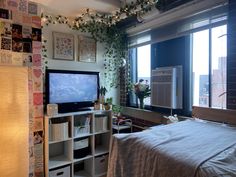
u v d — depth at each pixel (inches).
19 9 85.7
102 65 140.3
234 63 86.5
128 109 145.5
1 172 57.2
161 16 115.0
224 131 71.4
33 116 92.0
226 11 89.1
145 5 102.0
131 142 62.8
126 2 110.5
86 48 132.6
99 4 106.7
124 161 61.6
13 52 84.2
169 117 104.5
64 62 123.7
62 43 122.5
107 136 124.3
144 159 56.5
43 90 104.0
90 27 129.6
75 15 121.8
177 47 115.4
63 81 112.0
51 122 103.0
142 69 141.2
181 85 111.2
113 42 142.4
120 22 133.1
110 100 127.1
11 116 58.4
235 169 43.1
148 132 69.2
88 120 114.3
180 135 65.7
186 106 111.3
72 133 106.5
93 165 114.0
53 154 114.2
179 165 47.2
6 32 82.2
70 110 113.2
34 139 92.8
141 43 135.0
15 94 59.4
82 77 119.5
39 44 91.7
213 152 50.9
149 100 132.5
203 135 66.2
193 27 103.3
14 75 59.1
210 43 99.7
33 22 89.8
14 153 59.2
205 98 103.8
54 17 118.8
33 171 91.7
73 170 110.8
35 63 91.0
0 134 56.8
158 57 127.3
